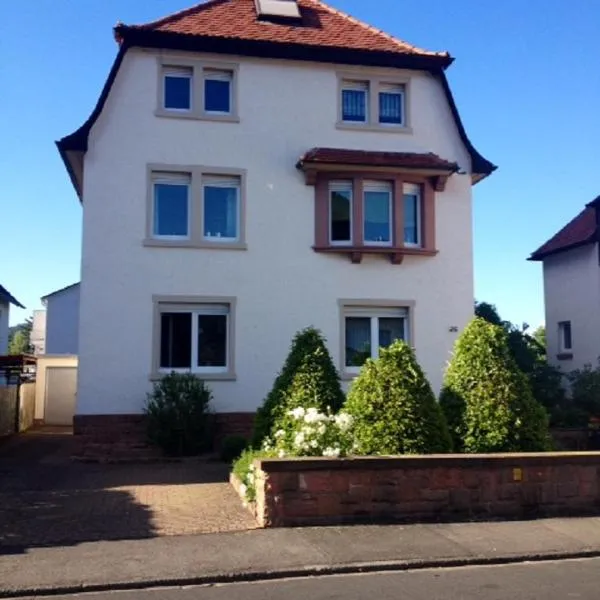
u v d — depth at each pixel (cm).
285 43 1753
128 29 1675
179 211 1719
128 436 1614
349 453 994
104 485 1200
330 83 1802
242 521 931
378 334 1777
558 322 2645
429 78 1859
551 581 711
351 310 1756
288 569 738
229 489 1149
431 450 1016
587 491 1005
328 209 1752
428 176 1784
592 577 726
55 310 3356
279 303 1711
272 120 1759
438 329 1775
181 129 1711
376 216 1783
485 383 1076
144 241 1662
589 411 1834
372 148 1805
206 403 1620
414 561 770
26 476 1317
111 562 753
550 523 945
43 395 2653
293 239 1733
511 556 796
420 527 916
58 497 1090
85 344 1622
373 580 718
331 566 750
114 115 1686
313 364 1202
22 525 908
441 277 1792
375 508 937
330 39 1819
